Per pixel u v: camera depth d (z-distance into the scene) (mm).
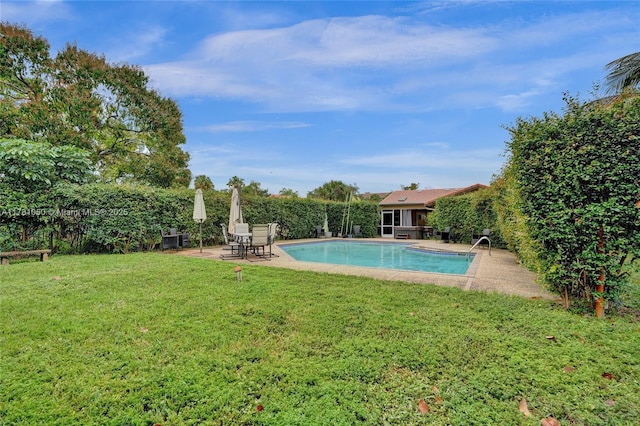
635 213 4180
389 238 22344
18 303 4738
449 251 13484
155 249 12859
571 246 4648
